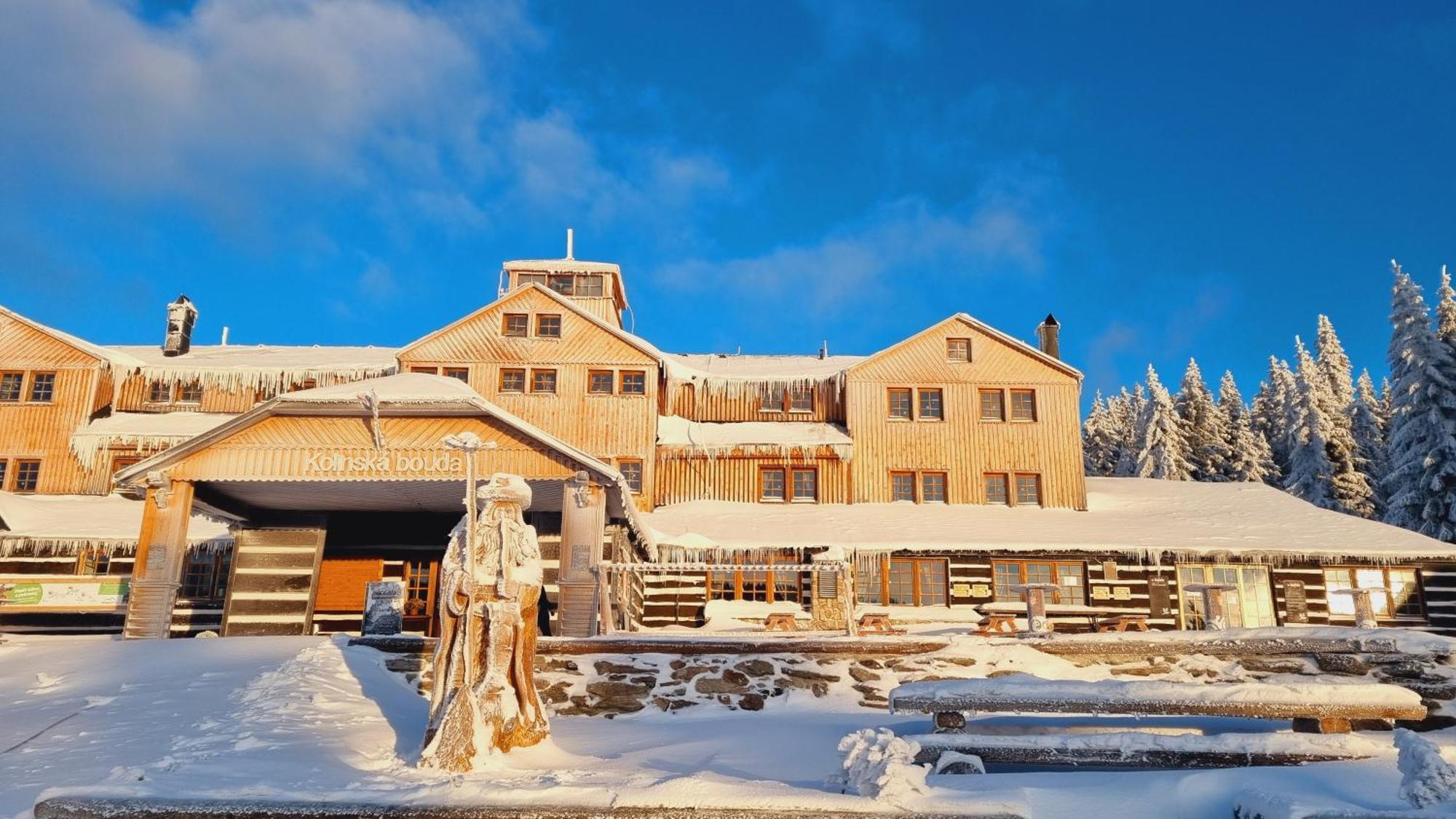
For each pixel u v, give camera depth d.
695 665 12.20
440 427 16.45
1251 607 24.11
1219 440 54.03
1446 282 37.69
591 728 11.02
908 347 29.30
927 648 12.22
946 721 8.76
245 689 10.93
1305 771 7.50
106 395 28.73
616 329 28.72
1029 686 8.64
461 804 7.31
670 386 30.06
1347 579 24.22
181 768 8.06
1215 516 26.66
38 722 9.86
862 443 28.28
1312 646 11.55
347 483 17.31
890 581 24.20
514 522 9.38
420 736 9.84
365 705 10.77
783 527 24.91
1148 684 8.58
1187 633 12.10
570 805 7.26
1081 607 19.03
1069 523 25.91
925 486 28.05
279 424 16.58
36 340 28.52
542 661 12.22
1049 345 32.47
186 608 22.89
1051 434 28.31
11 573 23.67
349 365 29.23
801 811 6.99
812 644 12.28
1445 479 34.38
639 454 27.66
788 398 30.27
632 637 12.34
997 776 7.89
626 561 20.91
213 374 29.31
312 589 20.11
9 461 27.23
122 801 7.32
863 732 7.55
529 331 28.84
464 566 8.99
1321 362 58.09
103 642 14.23
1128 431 61.19
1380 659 11.34
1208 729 9.34
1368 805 6.59
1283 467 54.75
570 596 15.30
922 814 6.84
